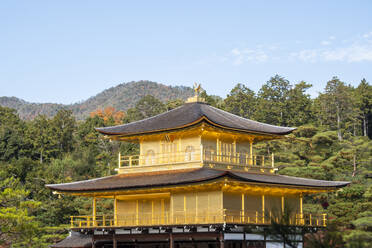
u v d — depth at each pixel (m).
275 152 121.69
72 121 170.88
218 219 57.38
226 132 65.12
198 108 70.69
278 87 161.38
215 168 63.19
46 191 106.12
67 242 72.38
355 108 153.62
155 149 68.00
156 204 65.94
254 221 60.78
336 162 106.00
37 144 156.25
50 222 100.25
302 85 158.12
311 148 117.81
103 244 67.81
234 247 58.78
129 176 67.06
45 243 83.38
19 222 64.38
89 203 103.44
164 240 63.41
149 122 69.88
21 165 127.19
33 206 68.44
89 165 136.38
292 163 113.88
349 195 90.88
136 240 64.94
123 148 145.50
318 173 97.12
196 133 64.94
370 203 85.06
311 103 158.25
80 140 167.00
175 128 63.97
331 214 88.31
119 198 67.50
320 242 33.09
